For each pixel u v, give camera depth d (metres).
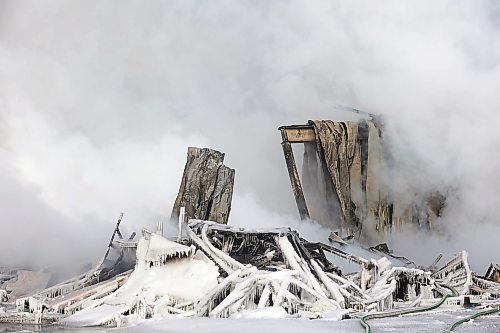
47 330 18.47
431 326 18.33
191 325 17.95
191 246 22.97
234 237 26.69
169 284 21.91
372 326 18.20
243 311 20.31
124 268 27.56
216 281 22.20
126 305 20.88
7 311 22.39
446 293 25.89
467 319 19.69
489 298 27.09
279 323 18.33
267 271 23.25
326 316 20.30
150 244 23.03
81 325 19.67
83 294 23.33
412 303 24.75
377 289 25.23
